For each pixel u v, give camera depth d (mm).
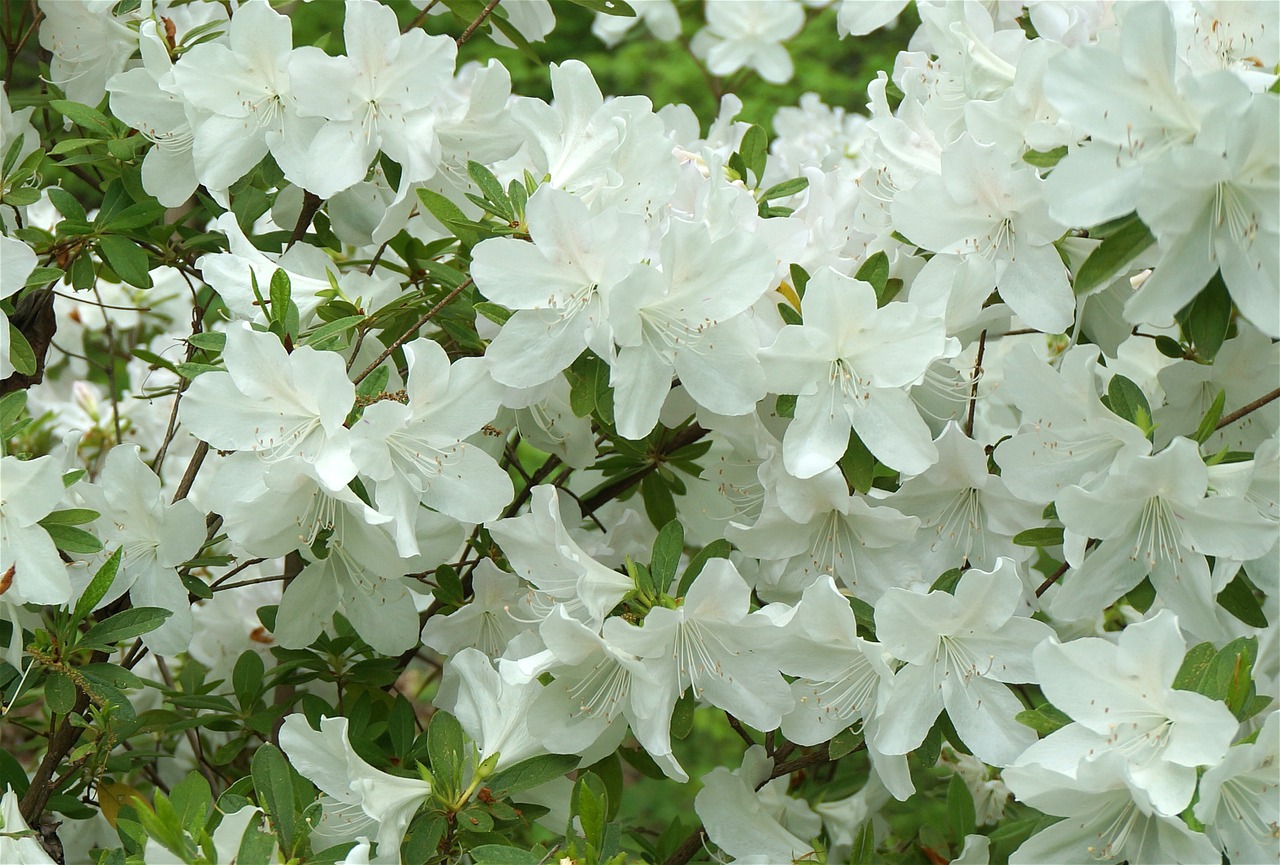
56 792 1500
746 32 2291
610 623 1399
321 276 1511
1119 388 1429
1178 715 1358
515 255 1409
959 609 1406
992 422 1589
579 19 3871
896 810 1684
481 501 1431
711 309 1417
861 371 1433
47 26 1572
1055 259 1436
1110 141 1358
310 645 1562
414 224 1627
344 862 1378
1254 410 1460
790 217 1477
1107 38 1442
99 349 1858
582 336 1418
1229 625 1449
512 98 1539
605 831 1410
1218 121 1343
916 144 1484
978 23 1484
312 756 1417
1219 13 1433
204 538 1468
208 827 1425
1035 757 1379
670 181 1473
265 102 1491
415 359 1405
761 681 1426
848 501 1440
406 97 1471
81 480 1468
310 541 1436
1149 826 1377
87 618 1497
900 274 1483
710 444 1562
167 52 1508
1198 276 1366
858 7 1591
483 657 1448
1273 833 1363
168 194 1520
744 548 1461
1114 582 1416
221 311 1570
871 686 1430
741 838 1491
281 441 1415
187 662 1670
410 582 1530
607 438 1553
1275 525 1387
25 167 1515
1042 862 1390
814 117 1947
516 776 1431
